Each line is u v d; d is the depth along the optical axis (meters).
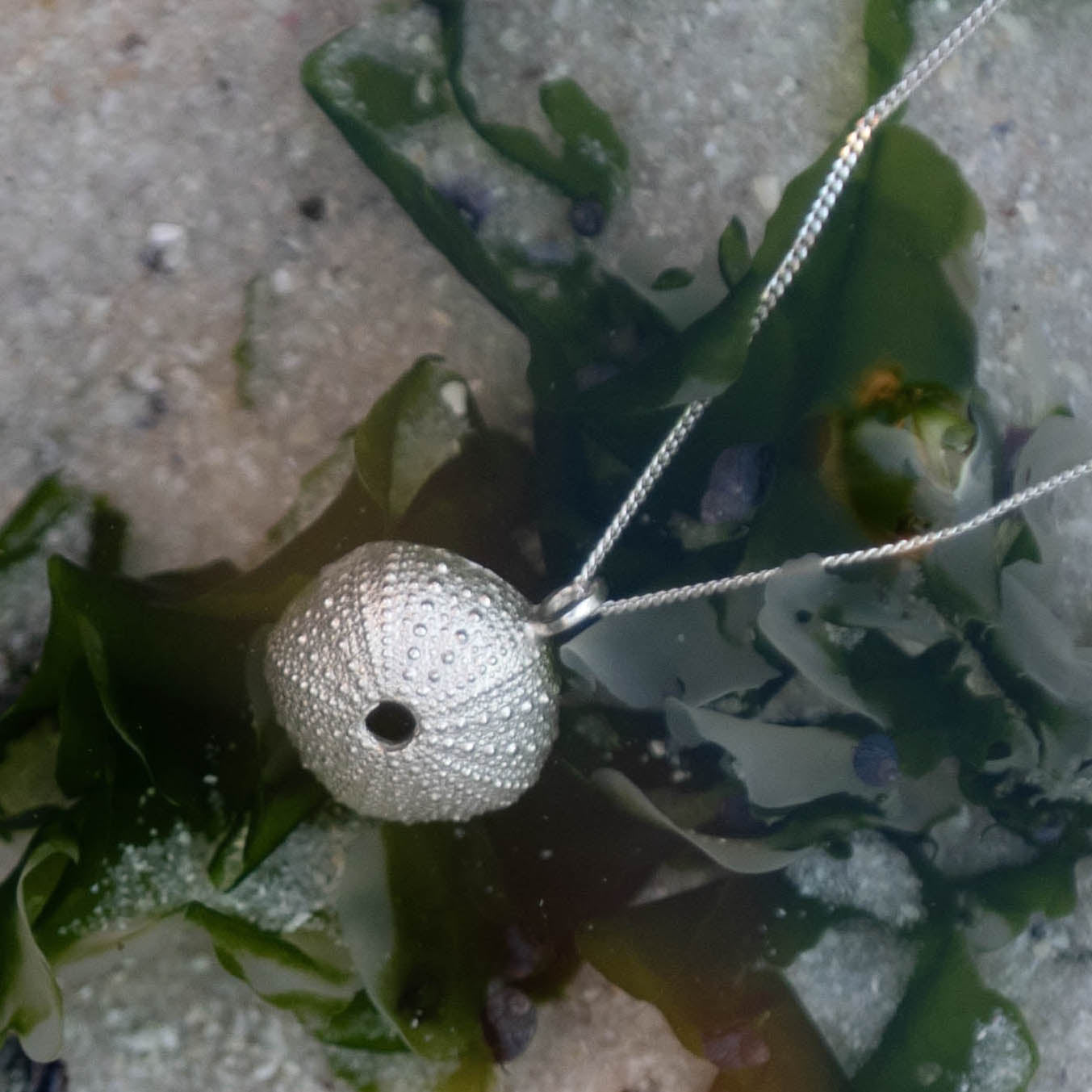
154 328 0.15
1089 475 0.16
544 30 0.16
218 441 0.15
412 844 0.13
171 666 0.13
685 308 0.14
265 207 0.15
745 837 0.14
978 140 0.16
